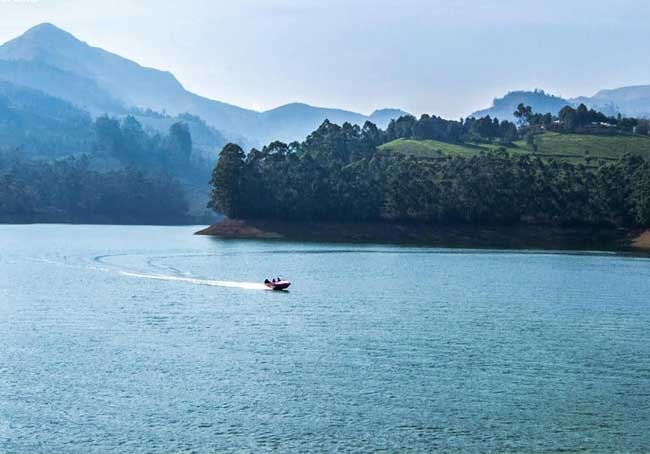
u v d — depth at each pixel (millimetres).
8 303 105688
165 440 53531
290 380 66875
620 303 114000
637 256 195875
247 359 73875
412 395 63312
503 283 136125
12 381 65750
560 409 60562
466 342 83062
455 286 130875
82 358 73625
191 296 113625
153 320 93438
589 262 178000
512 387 66000
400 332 88000
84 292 117000
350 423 56875
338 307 105250
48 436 54031
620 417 59062
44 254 181875
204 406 60062
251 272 146625
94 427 55688
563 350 80125
